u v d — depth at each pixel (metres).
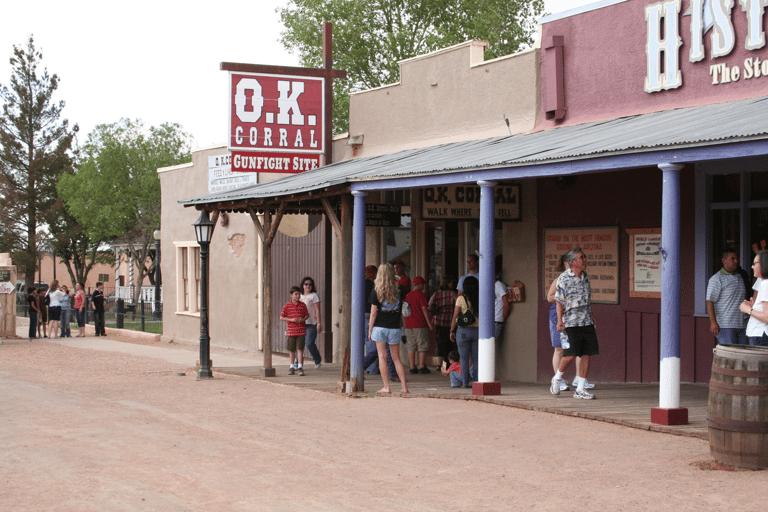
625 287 11.87
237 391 12.40
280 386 13.01
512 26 37.69
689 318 11.02
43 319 27.30
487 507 5.81
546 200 12.97
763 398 6.52
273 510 5.82
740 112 9.25
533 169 9.29
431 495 6.17
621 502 5.80
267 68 17.42
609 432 8.12
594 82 12.76
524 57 13.76
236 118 17.20
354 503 5.98
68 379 14.39
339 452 7.74
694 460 6.88
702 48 11.16
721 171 10.62
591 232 12.28
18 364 17.53
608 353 12.09
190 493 6.29
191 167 23.16
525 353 13.26
